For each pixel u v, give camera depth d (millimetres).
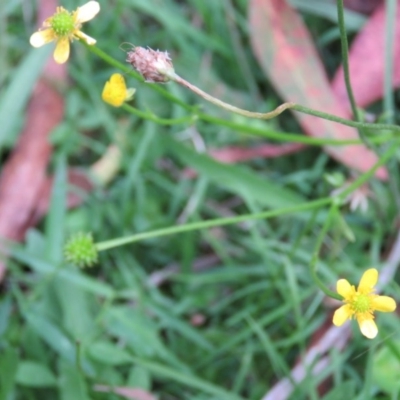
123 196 318
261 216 274
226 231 323
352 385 270
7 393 273
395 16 318
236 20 340
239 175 311
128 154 328
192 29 337
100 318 295
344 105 318
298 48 319
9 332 300
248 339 301
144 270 320
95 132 338
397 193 304
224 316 313
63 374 275
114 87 248
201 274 316
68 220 318
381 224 312
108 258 318
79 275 299
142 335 296
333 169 324
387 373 268
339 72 322
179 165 330
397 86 321
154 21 351
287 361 298
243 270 308
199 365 297
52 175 327
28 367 283
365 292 237
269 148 327
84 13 242
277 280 296
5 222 314
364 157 308
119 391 281
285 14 320
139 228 319
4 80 333
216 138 331
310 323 301
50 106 332
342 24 238
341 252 311
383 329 287
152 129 320
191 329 302
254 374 298
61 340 292
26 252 302
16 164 323
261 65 320
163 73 232
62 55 242
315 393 277
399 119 327
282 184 325
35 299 302
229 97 334
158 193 327
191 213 315
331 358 289
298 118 315
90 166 332
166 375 283
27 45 340
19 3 343
